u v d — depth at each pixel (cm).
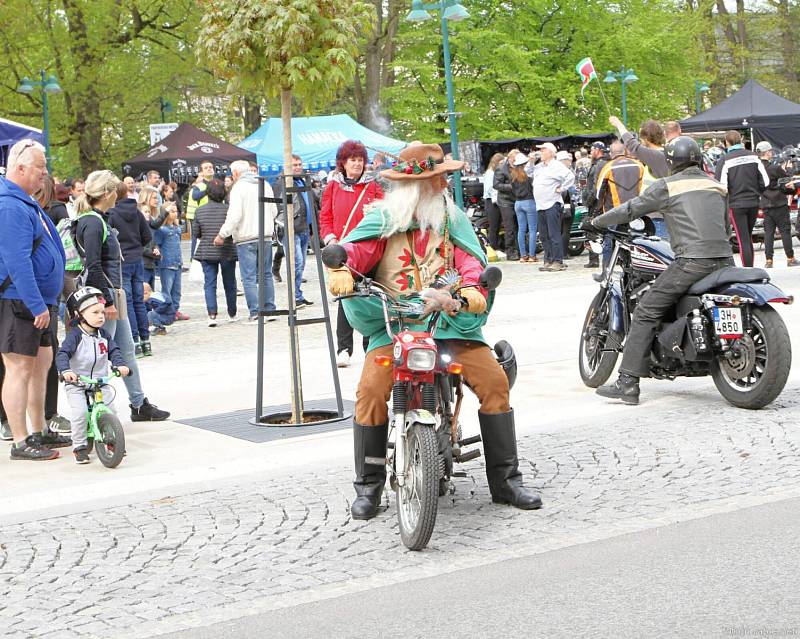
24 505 657
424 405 552
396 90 3644
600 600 449
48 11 3416
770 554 493
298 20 823
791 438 713
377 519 595
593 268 1958
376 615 450
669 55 4159
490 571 497
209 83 3881
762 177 1683
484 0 3828
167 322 1488
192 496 658
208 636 438
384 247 584
